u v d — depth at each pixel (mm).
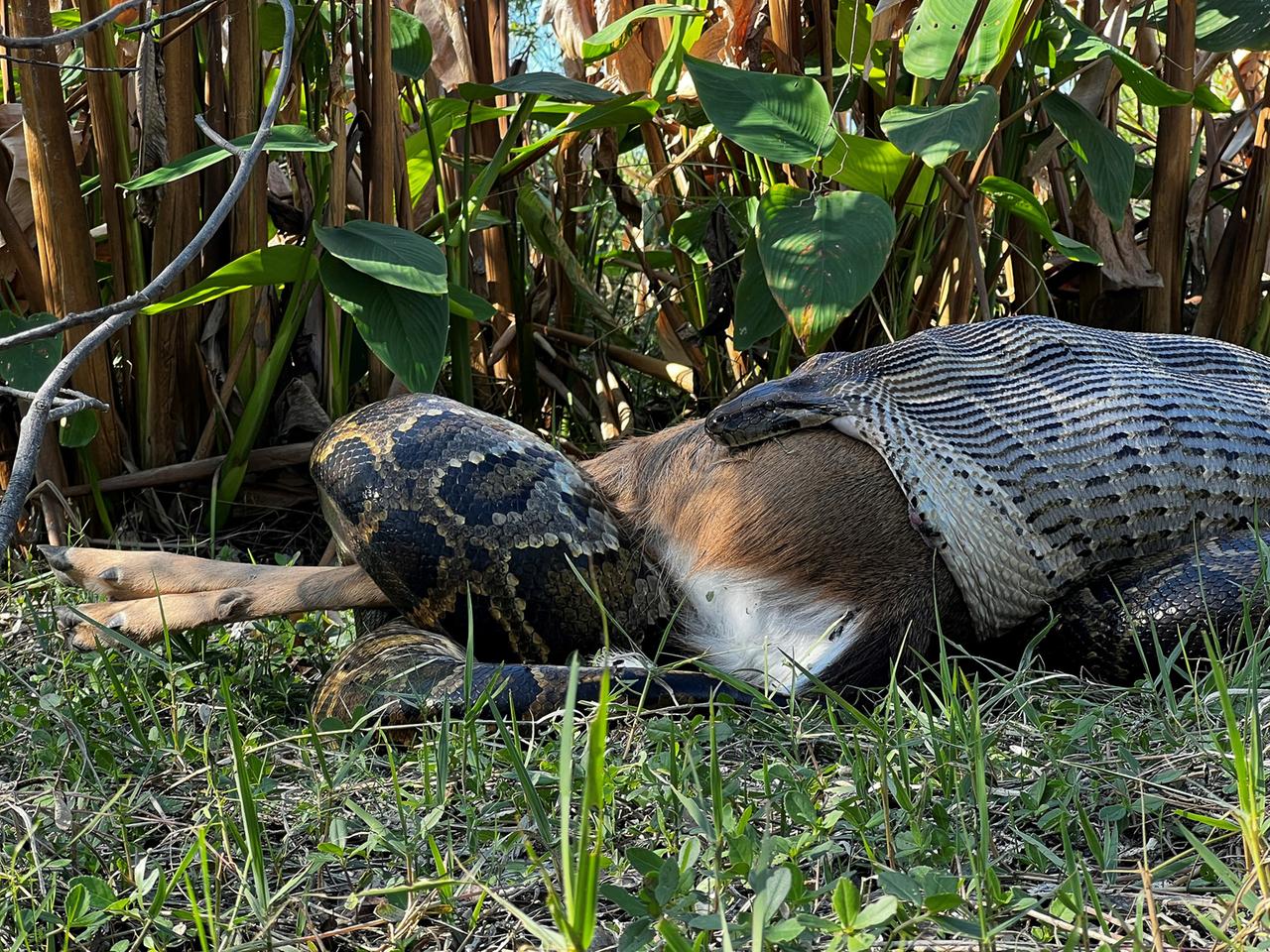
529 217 5402
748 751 2766
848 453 3352
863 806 2287
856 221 4078
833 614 3309
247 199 4516
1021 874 2213
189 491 4664
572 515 3301
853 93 4914
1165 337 3852
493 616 3234
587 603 3291
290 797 2559
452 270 4793
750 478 3385
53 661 3381
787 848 2064
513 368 5781
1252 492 3557
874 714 2805
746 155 5176
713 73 4359
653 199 5809
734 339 4746
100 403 2973
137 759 2779
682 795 2193
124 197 4414
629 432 5520
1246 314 5137
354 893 2113
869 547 3311
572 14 5398
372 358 4891
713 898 2047
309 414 4715
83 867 2338
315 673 3588
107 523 4438
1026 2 4402
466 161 4812
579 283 5574
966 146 3984
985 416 3420
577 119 4875
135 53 4750
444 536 3180
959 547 3291
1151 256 5137
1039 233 5086
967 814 2357
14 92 4785
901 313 4848
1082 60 5027
